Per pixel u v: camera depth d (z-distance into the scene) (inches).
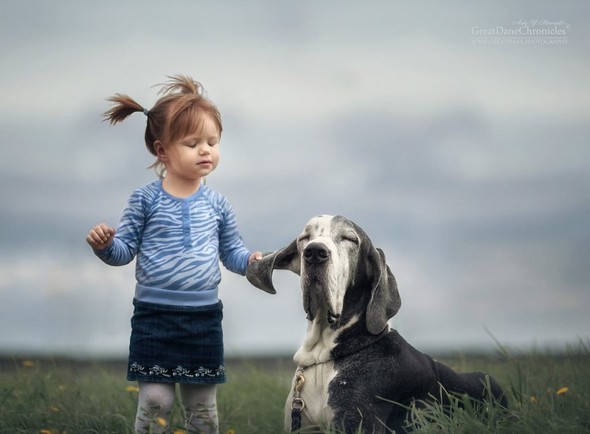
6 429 314.7
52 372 414.9
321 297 284.8
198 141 305.0
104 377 425.7
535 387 345.1
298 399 293.4
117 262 295.7
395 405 292.4
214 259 303.9
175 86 319.3
